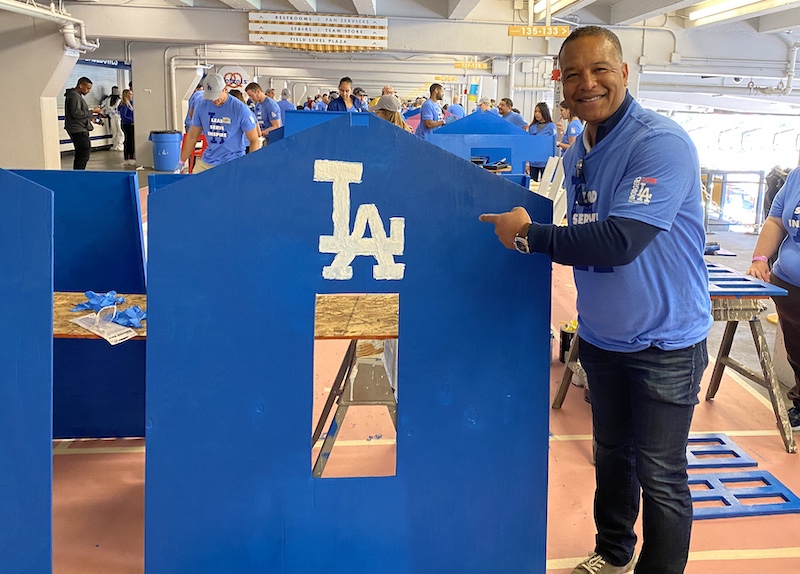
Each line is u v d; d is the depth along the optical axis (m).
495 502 1.70
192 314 1.56
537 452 1.70
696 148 1.56
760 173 8.55
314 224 1.57
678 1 9.33
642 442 1.69
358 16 10.94
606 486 1.91
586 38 1.54
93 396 2.75
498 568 1.72
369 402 2.04
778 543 2.19
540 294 1.65
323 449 2.04
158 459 1.59
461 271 1.62
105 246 2.61
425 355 1.64
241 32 10.80
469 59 18.56
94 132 19.36
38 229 1.52
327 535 1.65
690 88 16.09
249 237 1.56
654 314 1.62
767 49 11.59
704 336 1.67
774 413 3.05
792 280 2.80
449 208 1.60
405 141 1.57
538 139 5.77
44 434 1.56
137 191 2.56
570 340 3.70
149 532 1.60
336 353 3.77
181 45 13.88
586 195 1.65
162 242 1.54
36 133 9.37
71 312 2.25
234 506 1.62
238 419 1.60
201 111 5.49
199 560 1.62
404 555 1.68
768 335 4.49
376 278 1.60
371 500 1.66
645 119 1.55
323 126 1.54
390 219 1.59
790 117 24.92
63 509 2.32
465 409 1.66
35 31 9.12
